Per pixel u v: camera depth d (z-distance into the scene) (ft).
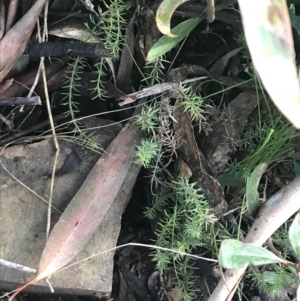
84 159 0.75
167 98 0.73
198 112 0.73
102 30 0.77
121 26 0.76
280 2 0.40
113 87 0.76
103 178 0.70
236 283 0.68
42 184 0.73
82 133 0.74
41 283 0.69
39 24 0.71
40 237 0.70
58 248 0.63
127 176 0.75
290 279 0.77
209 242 0.76
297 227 0.61
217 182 0.72
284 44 0.40
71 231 0.64
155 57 0.71
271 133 0.69
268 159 0.75
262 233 0.67
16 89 0.72
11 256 0.69
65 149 0.75
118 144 0.73
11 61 0.62
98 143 0.76
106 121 0.78
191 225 0.71
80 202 0.67
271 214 0.67
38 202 0.72
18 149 0.73
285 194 0.67
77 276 0.70
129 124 0.75
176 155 0.76
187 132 0.74
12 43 0.60
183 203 0.74
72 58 0.74
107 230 0.73
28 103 0.67
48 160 0.74
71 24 0.73
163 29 0.57
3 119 0.71
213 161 0.78
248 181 0.68
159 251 0.74
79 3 0.75
